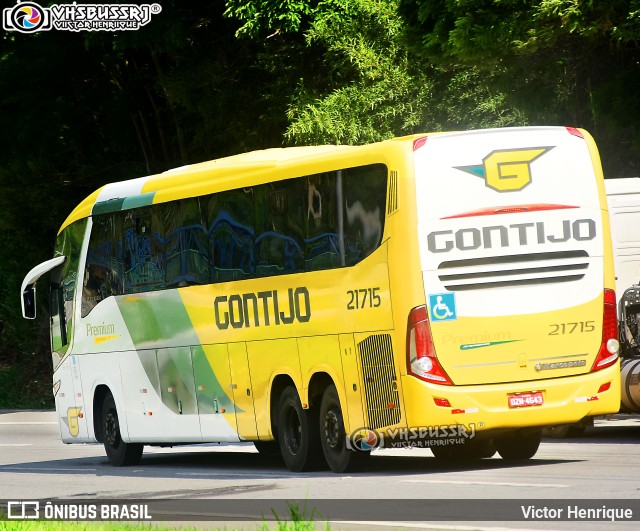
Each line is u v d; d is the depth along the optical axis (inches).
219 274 1670.8
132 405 1871.3
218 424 1685.5
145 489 1470.2
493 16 2269.9
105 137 4013.3
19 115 3789.4
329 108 2903.5
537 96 2556.6
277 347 1561.3
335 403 1475.1
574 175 1421.0
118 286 1905.8
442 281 1375.5
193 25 3408.0
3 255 4138.8
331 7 2933.1
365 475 1425.9
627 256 2034.9
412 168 1386.6
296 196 1530.5
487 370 1378.0
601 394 1406.3
